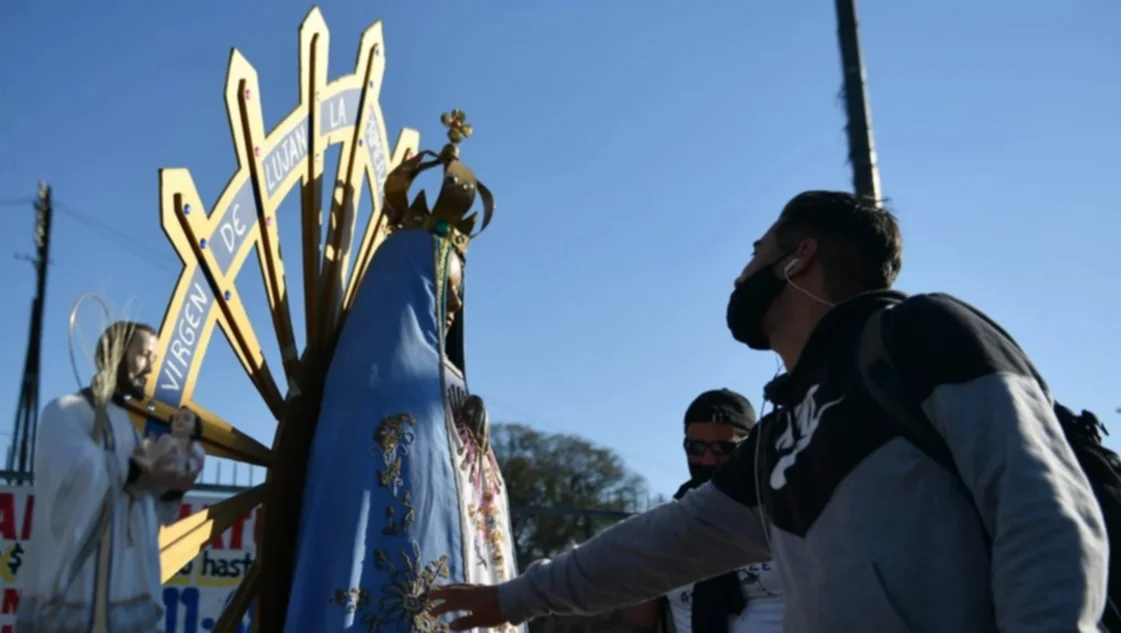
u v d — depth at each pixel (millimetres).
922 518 1691
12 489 8141
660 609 3752
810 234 2096
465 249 3951
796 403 1960
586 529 11836
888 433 1744
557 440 22281
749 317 2170
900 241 2113
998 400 1628
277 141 3561
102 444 2855
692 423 3645
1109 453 1895
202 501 7262
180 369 3156
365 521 3178
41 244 16766
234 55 3340
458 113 3975
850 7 5402
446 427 3447
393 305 3555
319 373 3631
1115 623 1812
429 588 3156
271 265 3500
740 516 2307
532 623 8266
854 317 1945
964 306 1805
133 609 2826
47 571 2715
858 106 5312
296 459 3455
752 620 3318
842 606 1722
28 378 13000
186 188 3162
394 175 3865
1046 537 1515
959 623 1640
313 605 3061
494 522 3670
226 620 3125
